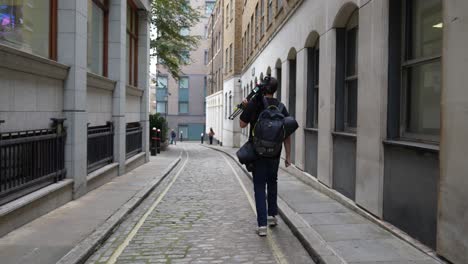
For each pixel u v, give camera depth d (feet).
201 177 48.52
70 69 28.50
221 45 153.38
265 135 20.58
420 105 19.80
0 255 17.28
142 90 59.11
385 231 20.67
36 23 26.07
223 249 19.69
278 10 55.06
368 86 23.40
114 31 42.88
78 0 28.96
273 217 23.41
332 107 30.73
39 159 24.53
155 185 38.70
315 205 27.53
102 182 37.32
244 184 42.60
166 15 86.07
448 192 15.38
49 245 18.72
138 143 57.47
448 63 15.42
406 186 19.26
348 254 17.15
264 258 18.33
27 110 23.41
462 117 14.55
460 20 14.67
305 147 40.22
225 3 140.36
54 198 26.13
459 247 14.74
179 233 22.72
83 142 30.73
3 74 20.79
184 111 219.00
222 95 146.51
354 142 26.30
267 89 21.56
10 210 20.26
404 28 21.17
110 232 22.08
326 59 31.94
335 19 29.68
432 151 16.92
